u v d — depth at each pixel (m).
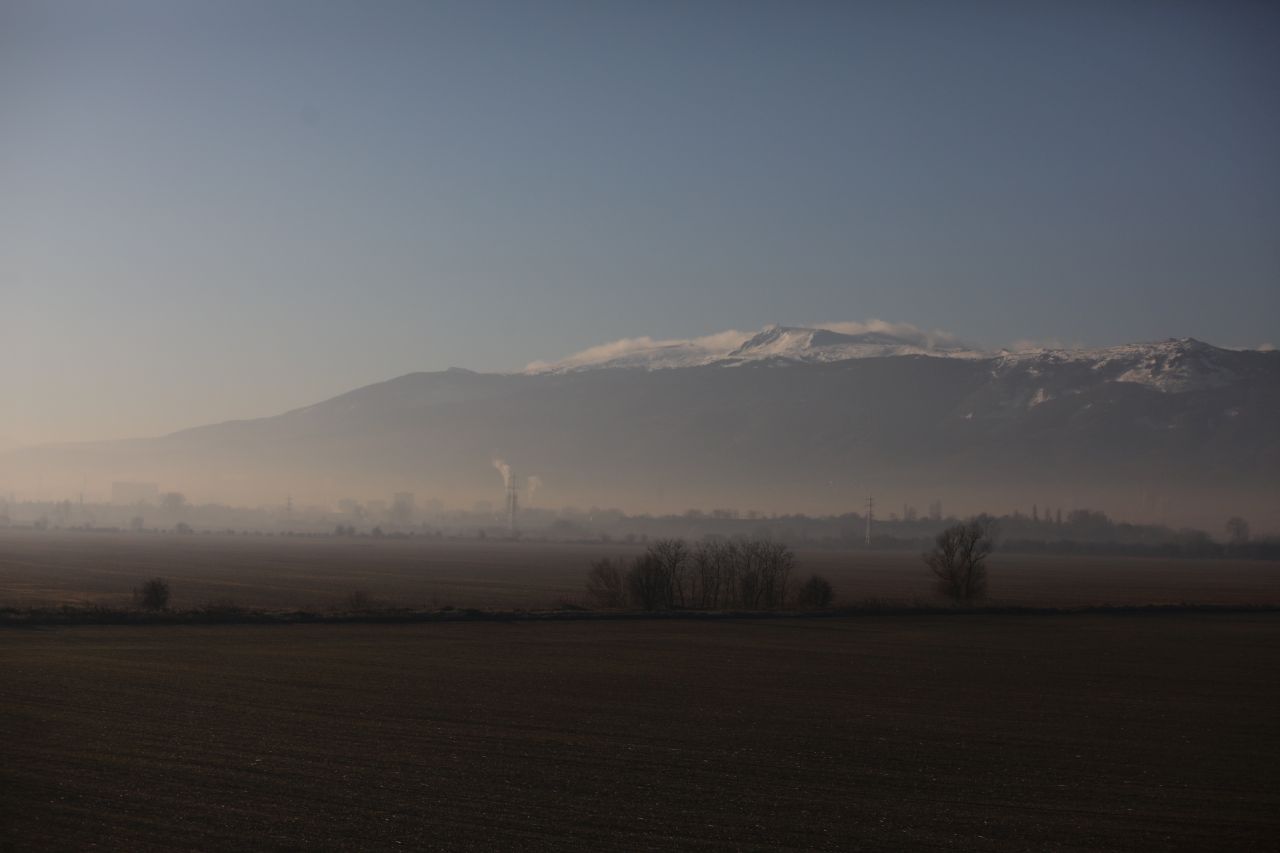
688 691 36.72
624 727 29.61
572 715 31.34
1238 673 44.72
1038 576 168.75
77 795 21.20
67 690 34.03
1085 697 37.31
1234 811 22.03
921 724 31.22
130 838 18.62
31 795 21.16
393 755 25.28
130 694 33.47
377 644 49.94
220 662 42.03
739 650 50.44
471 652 47.38
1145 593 118.75
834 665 45.28
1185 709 35.00
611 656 46.88
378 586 109.00
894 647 53.28
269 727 28.42
